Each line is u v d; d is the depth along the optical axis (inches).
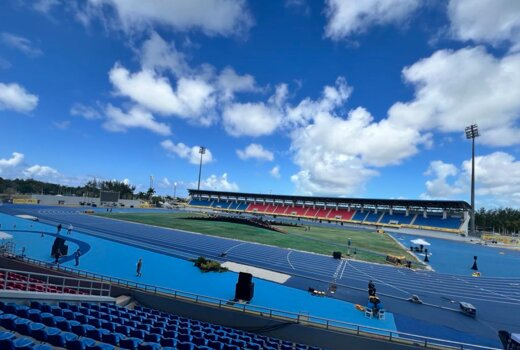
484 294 957.8
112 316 476.7
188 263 1072.8
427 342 541.6
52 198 3353.8
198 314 651.5
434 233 2871.6
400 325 655.1
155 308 684.7
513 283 1138.0
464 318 725.9
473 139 3211.1
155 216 2746.1
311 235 2140.7
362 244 1870.1
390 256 1370.6
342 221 3467.0
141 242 1407.5
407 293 904.9
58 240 996.6
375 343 545.0
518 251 2208.4
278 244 1632.6
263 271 1029.2
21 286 624.4
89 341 330.3
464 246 2306.8
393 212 3560.5
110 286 714.8
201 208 4537.4
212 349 381.1
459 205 3058.6
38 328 324.2
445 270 1304.1
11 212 2156.7
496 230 4443.9
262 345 496.4
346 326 628.7
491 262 1614.2
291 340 589.0
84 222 1935.3
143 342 357.4
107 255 1112.8
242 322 621.0
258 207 4399.6
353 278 1027.3
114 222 2065.7
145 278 869.2
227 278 915.4
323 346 570.9
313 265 1182.3
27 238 1288.1
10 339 276.4
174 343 381.4
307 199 4067.4
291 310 698.2
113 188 5738.2
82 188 5841.5
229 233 1925.4
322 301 770.8
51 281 767.1
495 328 674.2
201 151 4904.0
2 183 5329.7
